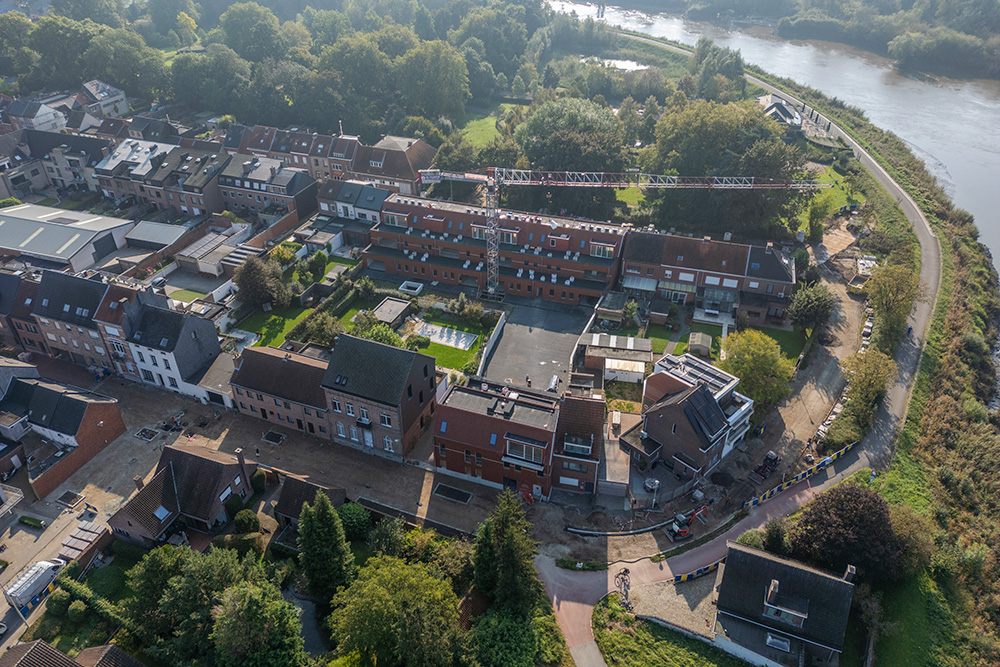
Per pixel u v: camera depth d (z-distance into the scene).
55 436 85.69
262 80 199.12
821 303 109.38
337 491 78.25
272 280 117.12
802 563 71.31
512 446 79.88
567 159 145.50
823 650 64.31
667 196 146.88
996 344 119.12
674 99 197.62
